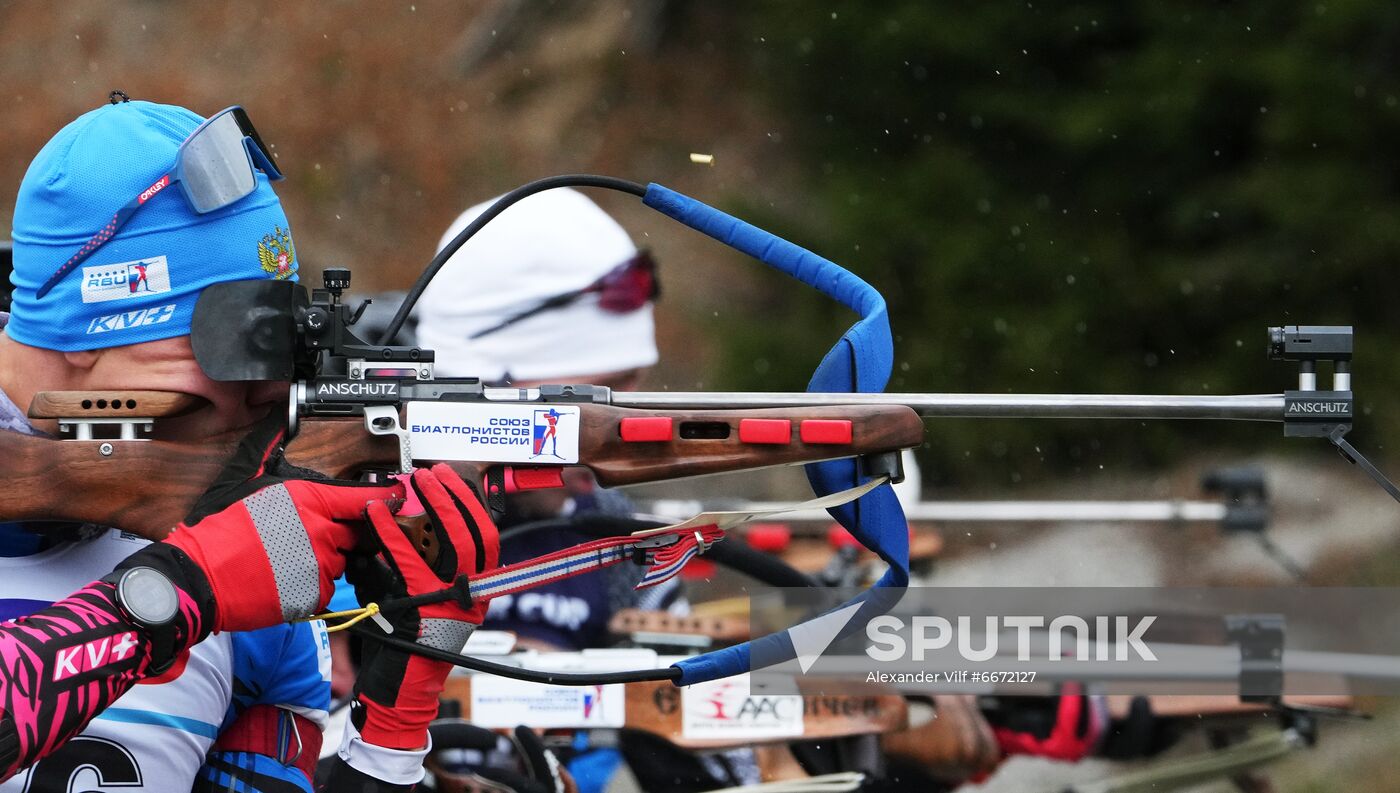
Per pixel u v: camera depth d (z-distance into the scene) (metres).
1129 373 47.56
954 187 48.62
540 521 13.81
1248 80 47.00
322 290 7.81
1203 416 8.22
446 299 14.47
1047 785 17.25
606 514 13.93
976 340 47.03
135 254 7.47
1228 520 18.80
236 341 7.45
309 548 7.25
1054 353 46.78
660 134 61.09
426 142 62.59
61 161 7.48
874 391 8.60
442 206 60.78
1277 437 46.72
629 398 8.07
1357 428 46.44
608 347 14.40
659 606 15.38
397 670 7.50
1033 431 46.47
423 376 7.84
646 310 14.72
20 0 68.12
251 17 67.19
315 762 8.87
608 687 12.72
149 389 7.54
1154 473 47.38
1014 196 49.19
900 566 8.60
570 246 14.26
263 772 8.47
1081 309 47.44
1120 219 49.09
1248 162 48.50
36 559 7.82
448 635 7.57
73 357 7.57
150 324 7.51
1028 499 46.41
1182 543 41.59
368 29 66.56
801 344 47.81
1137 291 47.75
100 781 7.63
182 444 7.56
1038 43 49.72
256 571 7.09
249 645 8.34
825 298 48.19
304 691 8.69
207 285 7.55
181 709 7.90
